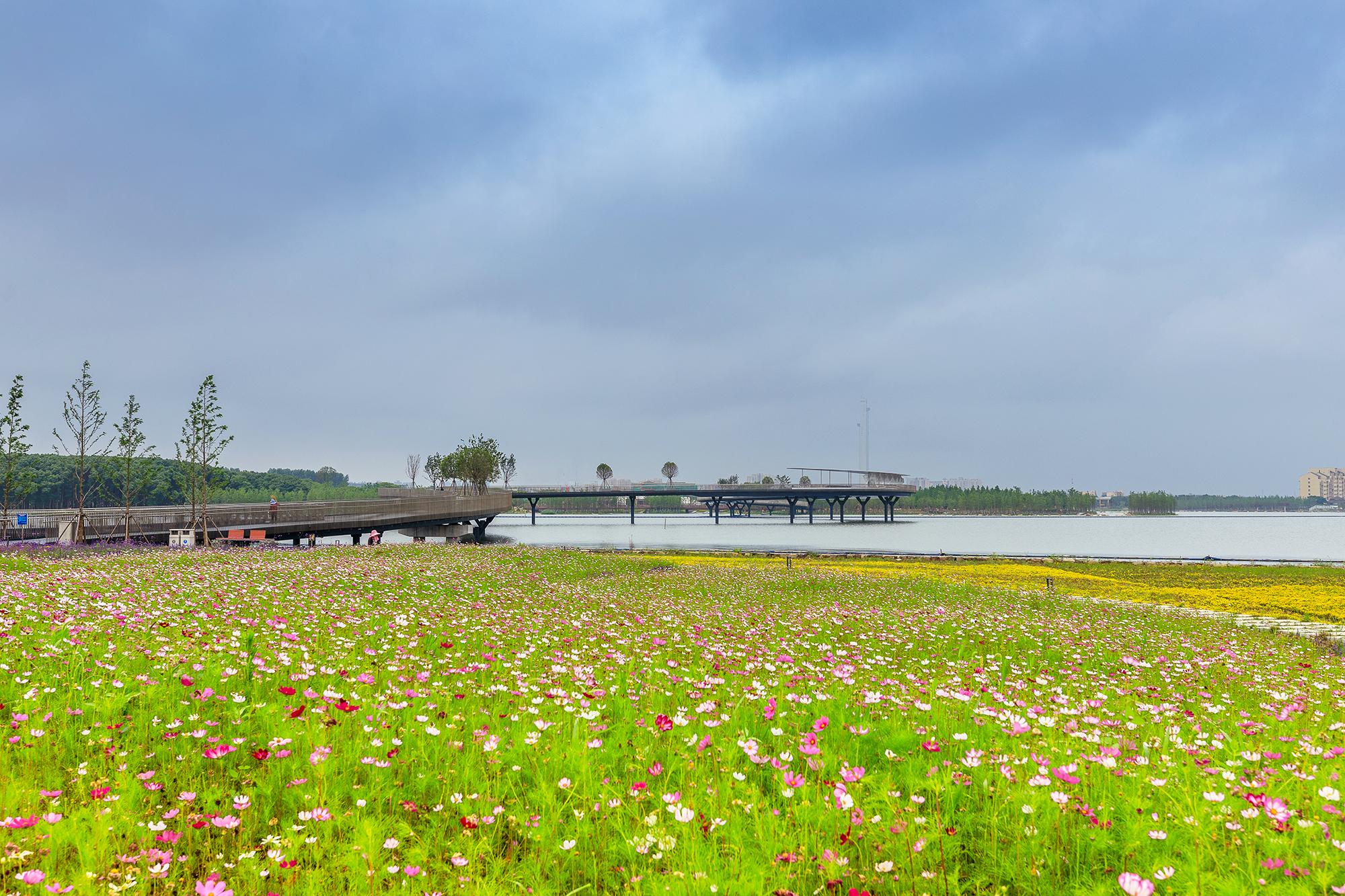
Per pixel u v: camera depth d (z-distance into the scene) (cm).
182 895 421
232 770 581
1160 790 549
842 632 1725
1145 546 10062
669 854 444
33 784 512
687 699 890
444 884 435
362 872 427
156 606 1365
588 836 488
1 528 4209
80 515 4300
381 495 10481
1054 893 426
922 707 770
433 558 3419
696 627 1627
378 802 530
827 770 587
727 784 565
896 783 579
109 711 655
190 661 867
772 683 995
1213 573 4856
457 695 881
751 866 425
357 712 709
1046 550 8900
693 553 6669
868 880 438
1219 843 459
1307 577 4647
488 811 516
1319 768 638
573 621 1669
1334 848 427
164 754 594
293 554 3338
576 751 612
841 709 810
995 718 777
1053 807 501
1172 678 1326
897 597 2770
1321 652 2097
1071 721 771
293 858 439
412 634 1330
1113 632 2028
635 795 516
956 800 543
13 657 837
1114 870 448
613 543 9550
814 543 10169
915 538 12256
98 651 907
